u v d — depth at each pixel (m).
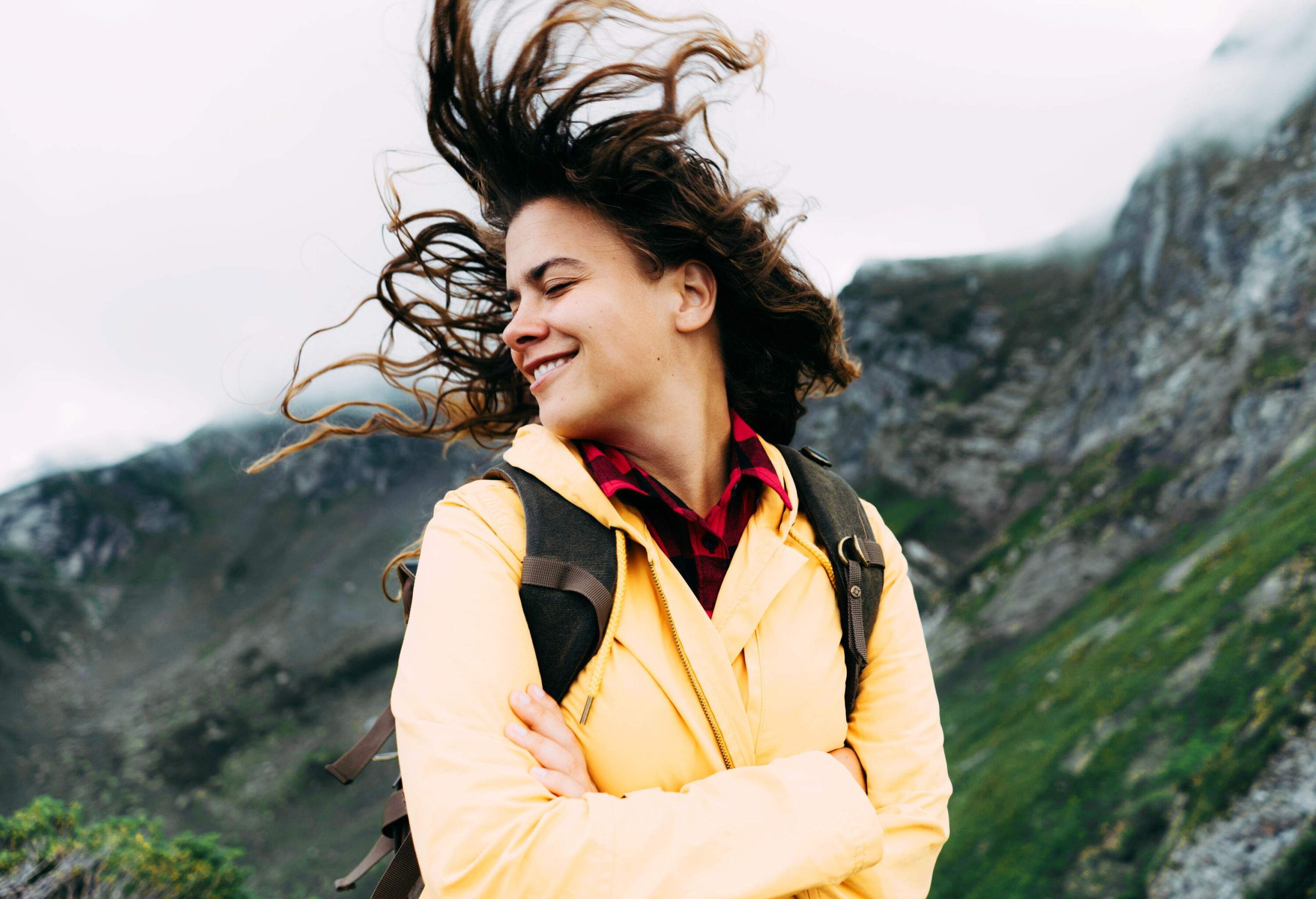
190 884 19.98
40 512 121.94
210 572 119.00
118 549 121.81
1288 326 60.88
